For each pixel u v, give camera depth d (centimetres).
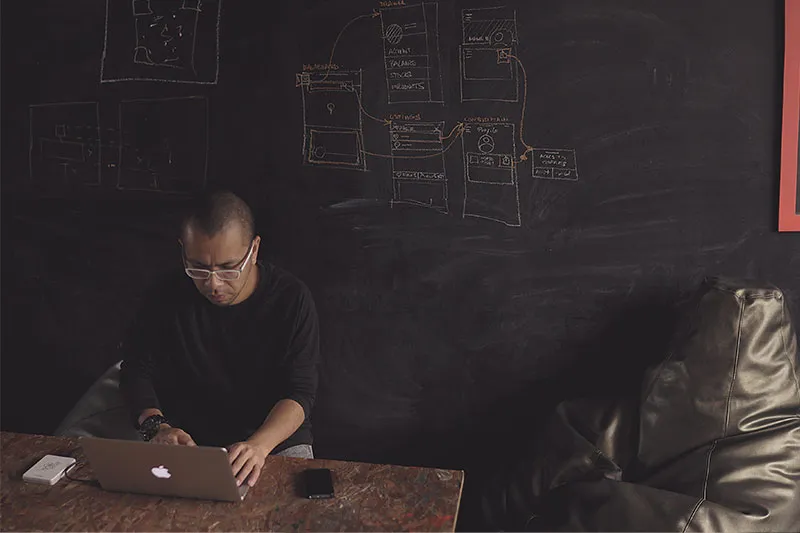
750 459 203
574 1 234
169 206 273
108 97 271
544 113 241
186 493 153
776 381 209
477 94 244
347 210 260
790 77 224
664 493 200
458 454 267
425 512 148
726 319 210
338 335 268
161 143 269
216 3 257
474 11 240
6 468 165
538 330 253
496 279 253
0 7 274
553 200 245
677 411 215
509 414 261
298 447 209
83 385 294
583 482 214
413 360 264
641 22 231
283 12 253
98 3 266
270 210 265
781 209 231
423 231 255
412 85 248
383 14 247
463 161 249
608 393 243
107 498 154
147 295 210
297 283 207
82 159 277
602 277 246
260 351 205
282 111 259
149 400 198
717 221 237
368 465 167
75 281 286
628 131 237
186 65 263
